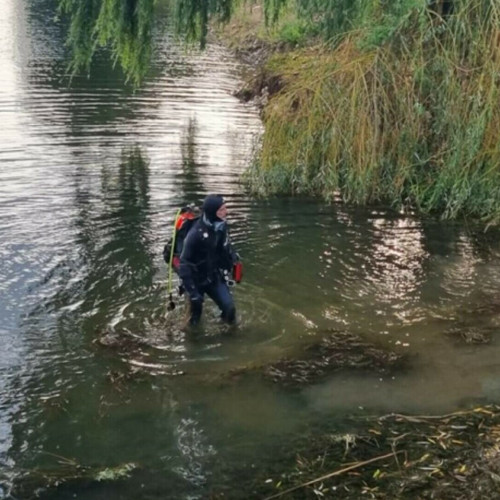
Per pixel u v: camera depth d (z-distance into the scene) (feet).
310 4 42.06
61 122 53.93
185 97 63.98
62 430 19.24
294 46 78.69
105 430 19.27
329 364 22.77
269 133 39.86
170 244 25.49
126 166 43.75
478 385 21.77
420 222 35.24
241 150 47.80
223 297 24.67
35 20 109.40
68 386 21.20
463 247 32.40
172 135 51.57
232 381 21.71
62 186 39.58
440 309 26.61
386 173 38.17
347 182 37.93
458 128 35.94
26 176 41.04
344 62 39.45
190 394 20.99
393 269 29.94
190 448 18.58
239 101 63.41
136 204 36.99
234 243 32.14
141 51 50.29
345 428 19.48
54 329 24.36
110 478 17.37
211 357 22.98
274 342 23.99
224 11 49.06
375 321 25.62
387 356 23.31
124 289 27.37
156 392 21.06
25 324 24.63
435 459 18.01
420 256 31.24
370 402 20.79
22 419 19.63
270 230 33.81
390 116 37.81
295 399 20.85
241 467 17.84
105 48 84.48
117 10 48.42
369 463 17.90
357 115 37.52
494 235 33.81
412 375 22.26
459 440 18.84
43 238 31.99
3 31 97.19
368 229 34.24
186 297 25.64
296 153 39.27
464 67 36.83
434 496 16.58
